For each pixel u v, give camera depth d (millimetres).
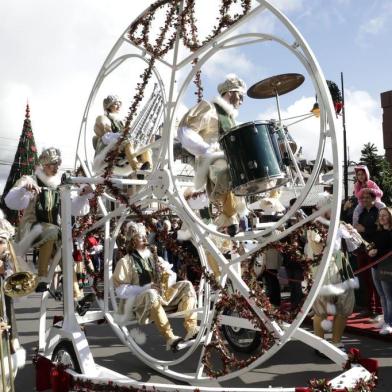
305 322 6664
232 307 3592
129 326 5590
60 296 4887
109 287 4887
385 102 31984
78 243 4949
